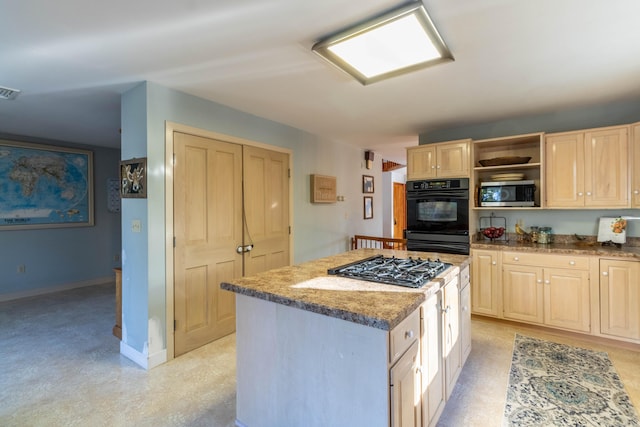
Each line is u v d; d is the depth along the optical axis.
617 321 2.71
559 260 2.94
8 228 4.24
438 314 1.79
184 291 2.70
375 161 6.00
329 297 1.48
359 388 1.33
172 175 2.59
